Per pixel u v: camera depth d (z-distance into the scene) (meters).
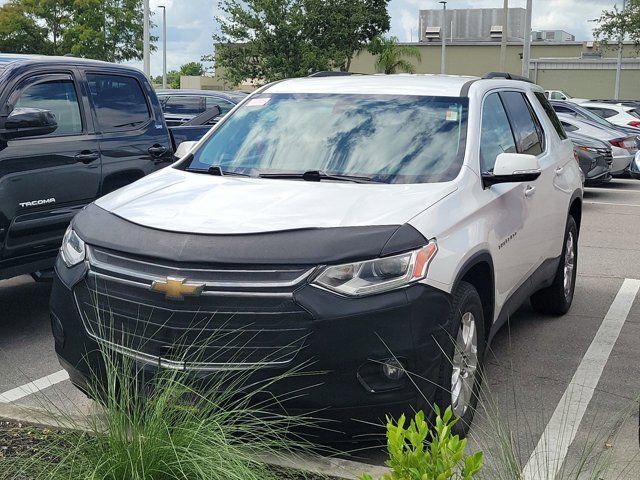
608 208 14.93
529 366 5.65
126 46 40.97
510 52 68.31
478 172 4.86
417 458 2.47
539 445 4.32
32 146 6.05
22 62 6.25
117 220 4.32
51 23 41.00
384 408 3.84
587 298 7.77
